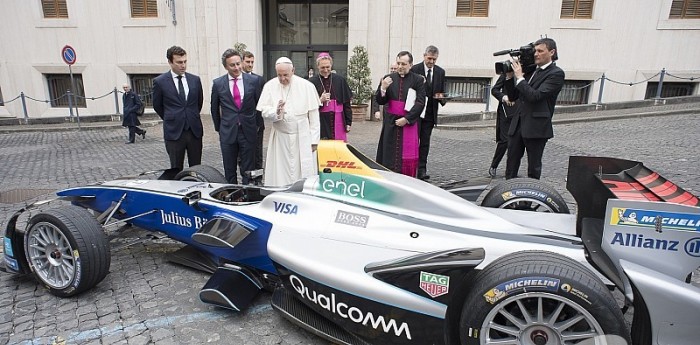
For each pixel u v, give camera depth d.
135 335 2.77
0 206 5.64
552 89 4.43
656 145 8.37
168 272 3.65
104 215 3.55
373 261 2.55
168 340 2.71
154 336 2.75
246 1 15.40
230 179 5.64
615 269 2.27
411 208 2.79
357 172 2.95
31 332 2.81
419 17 15.12
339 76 6.11
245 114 5.48
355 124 13.80
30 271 3.44
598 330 1.99
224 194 3.67
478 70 15.36
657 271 2.18
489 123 13.32
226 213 3.20
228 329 2.83
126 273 3.64
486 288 2.09
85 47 16.38
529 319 2.07
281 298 2.91
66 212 3.16
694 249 2.15
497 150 6.48
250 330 2.82
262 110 4.78
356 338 2.56
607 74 15.17
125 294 3.29
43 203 3.79
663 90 15.44
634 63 15.03
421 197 2.79
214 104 5.55
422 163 6.57
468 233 2.60
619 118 12.17
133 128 11.04
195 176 4.37
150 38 16.16
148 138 11.94
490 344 2.12
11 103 17.00
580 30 14.94
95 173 7.44
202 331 2.81
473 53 15.34
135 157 8.95
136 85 16.80
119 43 16.28
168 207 3.53
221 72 16.00
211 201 3.34
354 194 2.93
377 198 2.86
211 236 2.87
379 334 2.47
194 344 2.67
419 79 5.63
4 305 3.16
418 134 6.19
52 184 6.72
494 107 15.72
